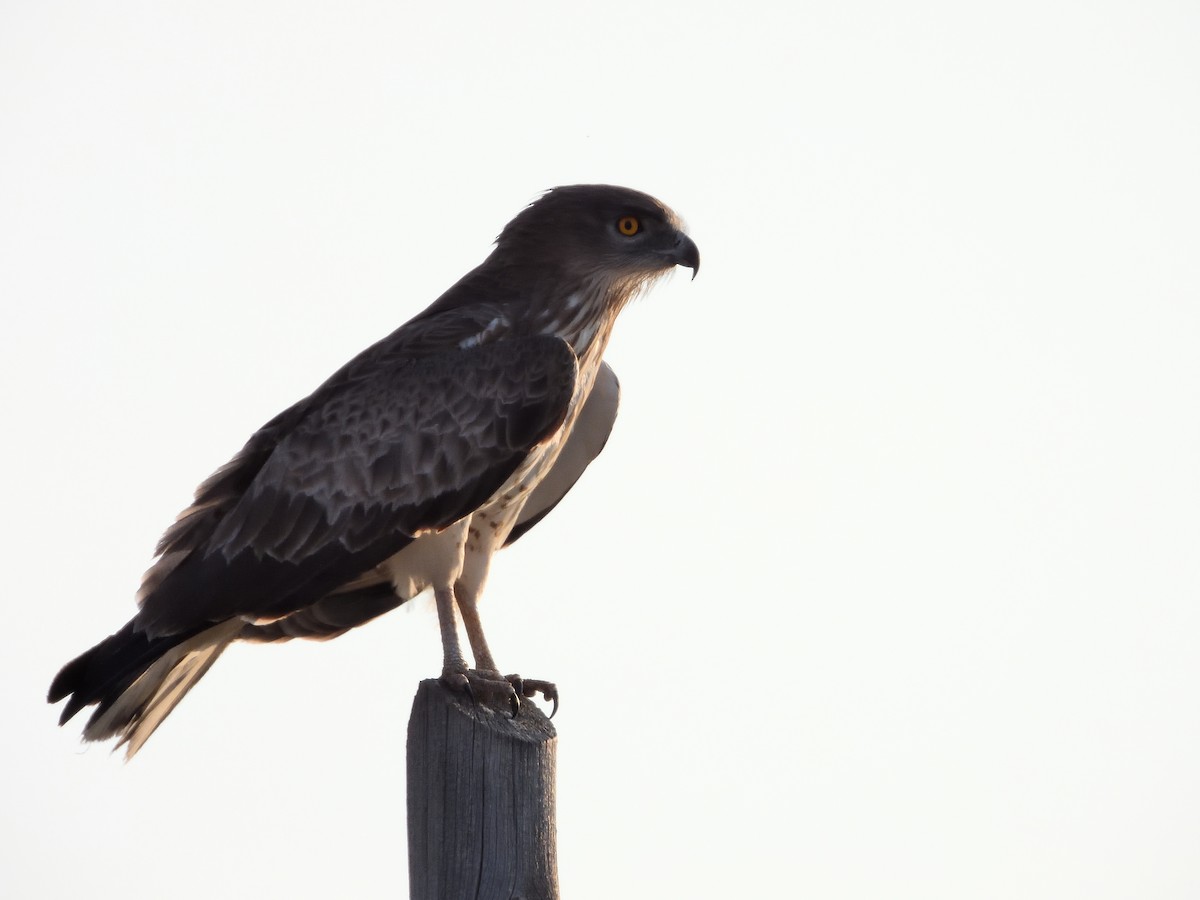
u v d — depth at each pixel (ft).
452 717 31.07
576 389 42.65
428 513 40.40
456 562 41.19
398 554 40.91
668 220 43.21
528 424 40.83
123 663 38.55
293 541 40.11
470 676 38.06
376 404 41.06
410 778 31.50
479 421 40.73
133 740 40.22
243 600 39.68
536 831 30.40
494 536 42.73
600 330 43.83
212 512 40.91
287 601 40.09
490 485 40.78
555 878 30.58
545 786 30.73
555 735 31.40
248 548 39.99
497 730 30.89
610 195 43.27
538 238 43.21
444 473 40.47
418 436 40.63
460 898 30.25
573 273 42.93
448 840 30.66
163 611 39.09
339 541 40.19
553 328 42.75
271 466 40.73
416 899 30.94
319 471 40.45
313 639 42.86
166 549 40.63
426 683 31.83
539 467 42.52
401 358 41.83
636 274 43.39
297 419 41.83
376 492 40.32
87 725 38.93
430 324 42.39
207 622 39.45
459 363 41.37
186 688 41.19
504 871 30.14
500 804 30.50
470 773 30.73
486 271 43.75
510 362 41.24
